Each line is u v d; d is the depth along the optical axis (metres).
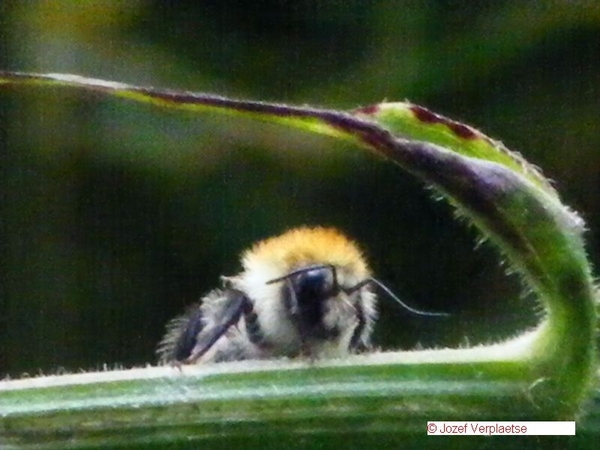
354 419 0.07
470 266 0.13
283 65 0.13
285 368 0.07
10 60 0.13
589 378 0.06
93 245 0.14
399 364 0.07
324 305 0.09
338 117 0.06
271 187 0.13
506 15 0.13
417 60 0.13
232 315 0.09
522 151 0.13
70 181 0.13
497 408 0.07
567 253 0.06
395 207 0.13
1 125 0.14
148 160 0.13
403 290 0.13
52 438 0.07
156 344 0.14
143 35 0.13
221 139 0.13
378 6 0.13
